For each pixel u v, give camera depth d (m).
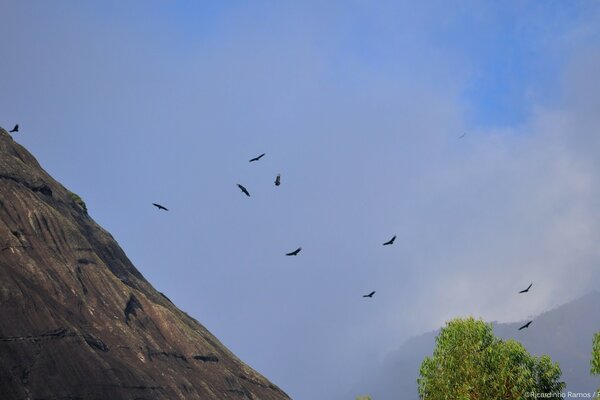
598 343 52.91
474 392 62.19
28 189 170.62
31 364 124.25
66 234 165.62
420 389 65.88
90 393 127.00
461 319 67.44
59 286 150.38
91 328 146.88
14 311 132.25
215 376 166.62
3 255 147.12
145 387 139.00
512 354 63.03
